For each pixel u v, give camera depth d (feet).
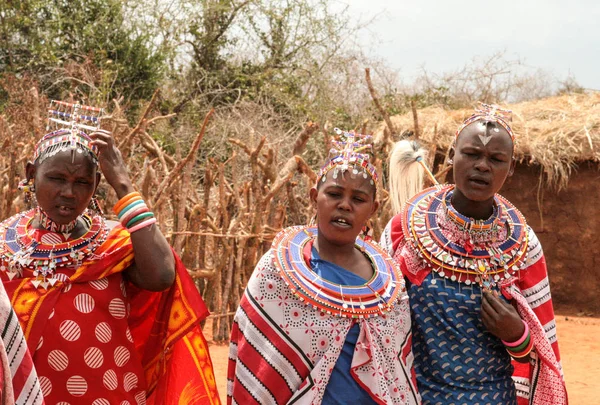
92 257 9.77
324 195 9.55
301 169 25.85
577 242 35.99
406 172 12.24
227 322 26.18
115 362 9.75
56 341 9.41
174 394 10.87
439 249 10.56
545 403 10.63
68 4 61.11
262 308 9.34
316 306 9.23
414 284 10.57
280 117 59.67
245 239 25.81
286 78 68.33
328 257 9.73
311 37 68.69
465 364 10.39
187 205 27.86
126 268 10.21
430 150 26.55
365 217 9.61
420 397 10.03
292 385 9.23
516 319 10.16
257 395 9.24
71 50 59.77
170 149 53.62
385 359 9.45
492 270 10.52
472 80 65.00
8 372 6.20
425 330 10.47
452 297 10.42
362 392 9.24
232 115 59.21
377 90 67.00
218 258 25.52
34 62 57.21
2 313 6.55
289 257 9.52
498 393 10.50
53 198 9.57
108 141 10.18
